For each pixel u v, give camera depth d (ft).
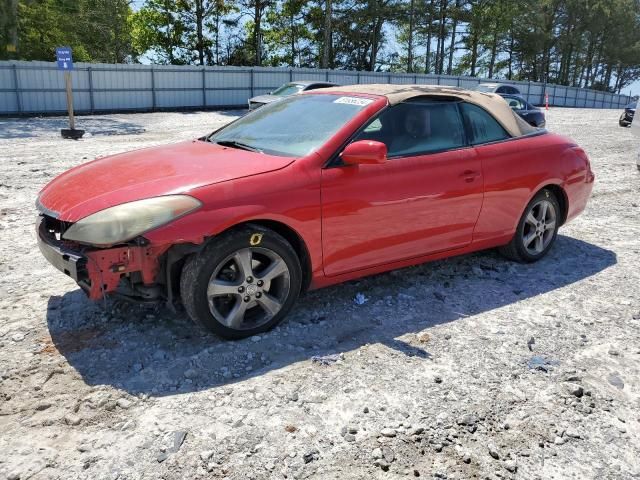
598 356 11.94
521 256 17.25
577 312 14.10
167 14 150.10
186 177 11.41
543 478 8.34
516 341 12.43
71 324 12.41
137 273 11.00
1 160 35.14
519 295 15.07
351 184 12.51
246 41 160.35
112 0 146.00
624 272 17.10
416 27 179.73
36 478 7.88
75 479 7.89
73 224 10.53
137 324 12.45
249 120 15.47
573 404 10.14
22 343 11.52
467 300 14.58
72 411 9.39
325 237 12.39
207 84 100.32
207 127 66.59
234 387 10.21
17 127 61.72
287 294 12.12
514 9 189.78
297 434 9.01
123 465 8.19
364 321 13.10
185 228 10.44
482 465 8.54
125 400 9.70
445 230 14.66
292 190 11.70
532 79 238.27
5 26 100.99
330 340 12.12
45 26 123.65
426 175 13.82
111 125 67.82
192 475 8.04
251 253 11.48
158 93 95.20
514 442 9.09
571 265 17.62
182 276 11.10
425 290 15.12
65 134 51.44
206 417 9.35
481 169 15.06
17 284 14.60
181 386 10.19
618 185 31.40
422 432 9.20
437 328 12.91
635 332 13.09
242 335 11.80
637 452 9.00
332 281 13.08
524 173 16.11
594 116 104.63
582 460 8.75
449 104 15.11
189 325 12.47
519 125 16.87
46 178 29.01
